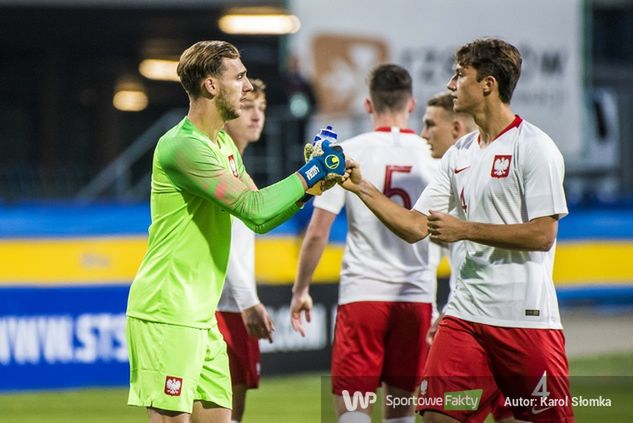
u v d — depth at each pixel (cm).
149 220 3622
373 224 1777
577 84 5081
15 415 2627
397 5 4916
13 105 6456
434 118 1798
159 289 1402
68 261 3406
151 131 5606
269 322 1816
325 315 3328
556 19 5053
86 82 6481
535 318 1429
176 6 5750
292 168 4931
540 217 1397
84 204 3562
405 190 1802
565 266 4597
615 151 5375
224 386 1466
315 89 4869
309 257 1820
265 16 5672
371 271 1780
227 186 1380
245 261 1800
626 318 4656
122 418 2592
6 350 2977
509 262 1434
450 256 1722
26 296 3003
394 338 1791
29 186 5138
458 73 1462
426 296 1806
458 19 4975
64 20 5956
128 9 5881
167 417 1407
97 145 6519
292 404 2781
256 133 1859
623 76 6159
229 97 1418
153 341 1399
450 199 1514
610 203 4731
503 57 1427
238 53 1443
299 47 4850
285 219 1443
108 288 3112
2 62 6391
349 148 1802
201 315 1414
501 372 1452
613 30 6238
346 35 4881
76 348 3064
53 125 6362
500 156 1430
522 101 5053
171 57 6412
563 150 5091
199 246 1414
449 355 1455
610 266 4675
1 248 3275
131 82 6575
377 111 1834
